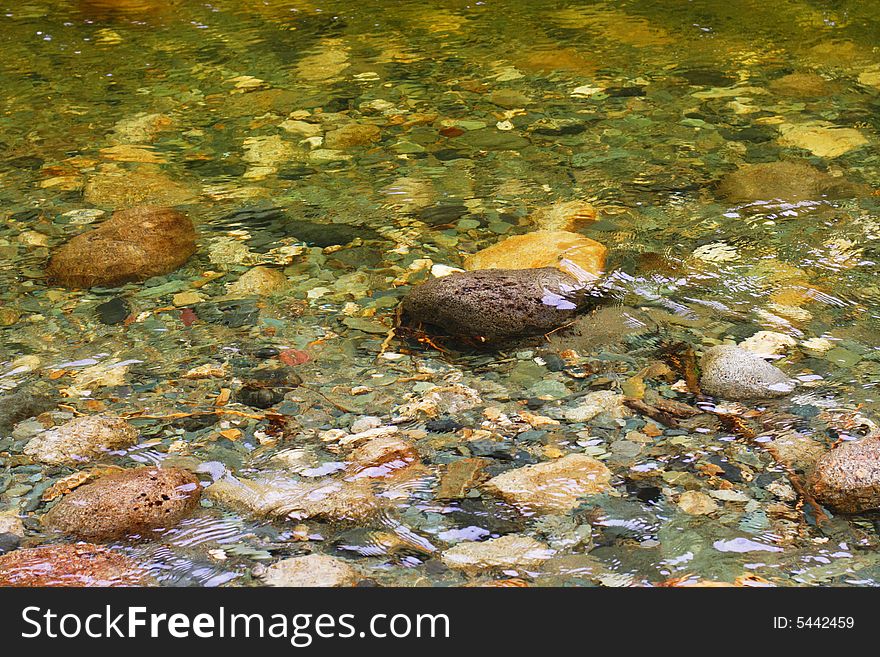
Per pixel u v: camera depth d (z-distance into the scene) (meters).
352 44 6.51
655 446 2.76
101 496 2.53
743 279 3.66
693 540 2.40
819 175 4.41
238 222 4.24
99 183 4.60
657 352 3.23
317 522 2.50
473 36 6.61
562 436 2.81
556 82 5.73
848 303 3.48
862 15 6.67
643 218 4.14
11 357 3.29
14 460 2.77
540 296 3.38
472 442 2.80
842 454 2.56
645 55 6.12
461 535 2.44
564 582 2.29
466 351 3.28
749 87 5.53
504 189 4.46
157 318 3.53
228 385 3.12
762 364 3.05
